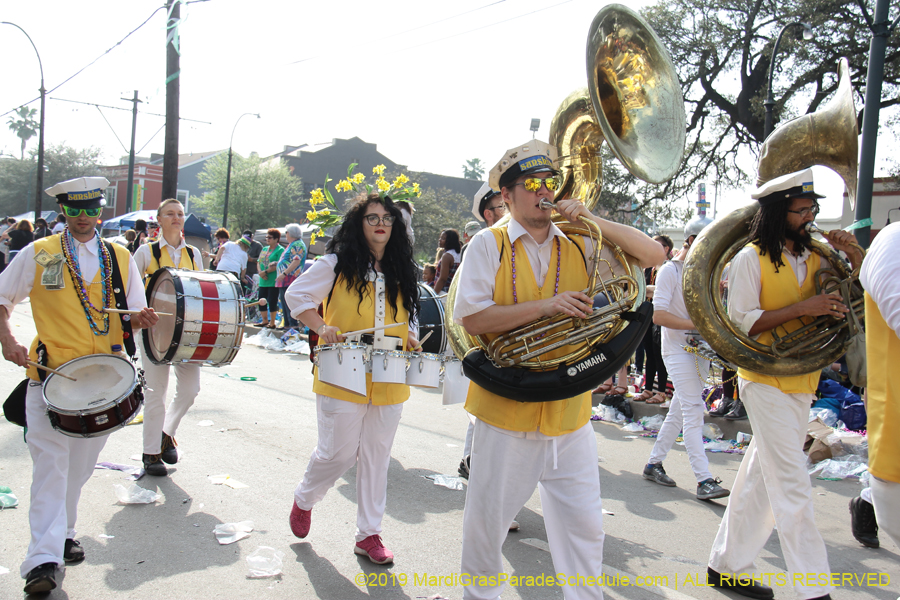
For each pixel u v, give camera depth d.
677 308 4.95
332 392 3.45
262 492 4.45
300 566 3.43
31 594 2.99
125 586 3.13
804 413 3.21
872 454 2.43
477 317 2.53
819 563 3.02
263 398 7.30
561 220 2.78
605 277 2.70
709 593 3.38
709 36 18.14
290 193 47.72
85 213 3.43
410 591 3.22
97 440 3.44
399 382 3.51
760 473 3.30
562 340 2.50
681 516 4.52
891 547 4.08
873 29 7.04
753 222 3.41
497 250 2.61
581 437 2.65
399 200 4.30
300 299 3.52
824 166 3.84
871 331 2.44
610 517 4.45
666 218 19.84
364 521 3.53
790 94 17.23
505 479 2.61
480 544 2.66
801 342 3.24
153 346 4.65
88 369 3.31
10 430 5.46
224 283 4.64
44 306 3.38
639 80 2.90
